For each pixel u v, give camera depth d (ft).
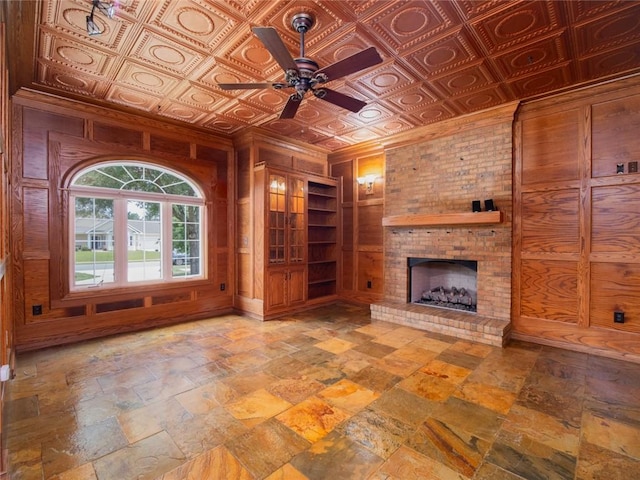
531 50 9.42
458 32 8.61
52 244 12.35
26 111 11.76
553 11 7.81
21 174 11.66
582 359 11.10
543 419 7.57
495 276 13.69
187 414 7.78
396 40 8.96
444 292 16.75
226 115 14.30
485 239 13.96
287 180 17.31
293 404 8.24
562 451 6.48
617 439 6.84
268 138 17.21
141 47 9.24
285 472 5.94
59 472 5.89
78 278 13.26
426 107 13.38
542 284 12.70
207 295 16.99
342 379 9.62
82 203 13.43
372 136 17.25
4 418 7.52
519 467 6.05
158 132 15.15
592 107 11.64
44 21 8.05
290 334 13.85
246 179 17.22
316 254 20.42
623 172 11.07
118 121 13.93
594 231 11.62
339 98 8.89
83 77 10.87
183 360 11.00
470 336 13.10
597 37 8.79
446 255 15.16
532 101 12.77
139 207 15.02
